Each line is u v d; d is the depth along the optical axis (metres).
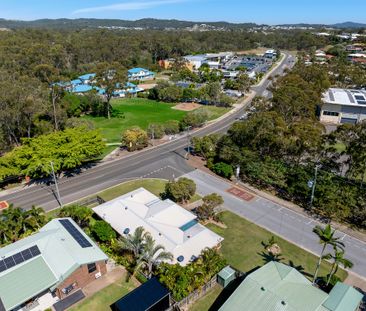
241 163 60.59
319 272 37.09
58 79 105.00
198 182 59.50
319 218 48.34
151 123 90.06
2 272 32.19
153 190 56.47
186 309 32.25
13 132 76.81
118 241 37.75
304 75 113.75
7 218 41.09
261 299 29.05
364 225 46.47
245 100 125.44
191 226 41.47
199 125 93.19
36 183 60.09
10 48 158.62
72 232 39.00
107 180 60.69
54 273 32.81
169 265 34.38
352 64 166.50
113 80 99.25
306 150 55.47
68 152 57.25
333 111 95.56
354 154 50.59
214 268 35.00
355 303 29.72
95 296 33.69
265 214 49.41
